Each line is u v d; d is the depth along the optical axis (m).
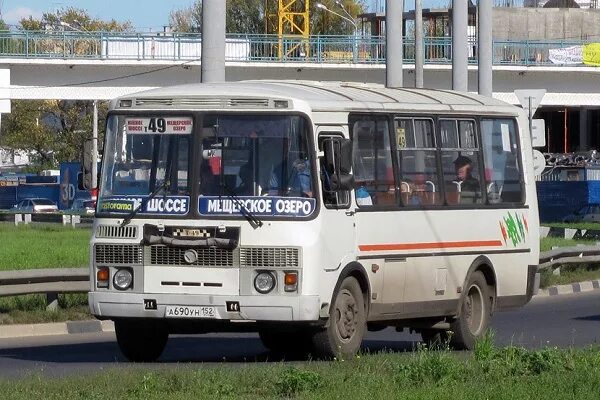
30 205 173.62
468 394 23.02
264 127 30.38
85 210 167.50
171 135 30.83
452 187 35.97
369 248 32.34
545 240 92.12
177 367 28.84
